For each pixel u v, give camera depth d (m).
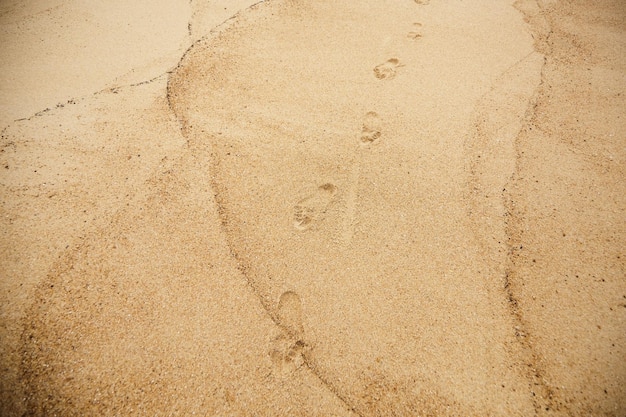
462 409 1.39
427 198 1.96
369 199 1.96
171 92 2.43
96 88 2.46
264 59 2.65
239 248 1.79
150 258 1.74
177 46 2.73
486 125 2.26
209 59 2.64
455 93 2.44
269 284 1.68
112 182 2.01
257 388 1.43
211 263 1.73
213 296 1.64
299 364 1.48
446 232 1.83
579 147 2.16
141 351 1.50
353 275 1.70
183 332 1.54
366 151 2.16
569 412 1.39
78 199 1.94
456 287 1.67
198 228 1.85
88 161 2.09
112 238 1.81
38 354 1.49
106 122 2.27
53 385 1.43
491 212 1.90
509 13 3.05
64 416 1.37
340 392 1.42
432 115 2.32
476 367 1.47
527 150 2.14
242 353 1.50
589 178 2.02
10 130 2.21
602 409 1.39
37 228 1.83
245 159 2.12
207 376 1.45
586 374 1.46
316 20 2.96
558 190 1.98
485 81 2.52
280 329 1.56
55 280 1.68
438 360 1.49
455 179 2.03
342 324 1.57
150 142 2.18
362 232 1.84
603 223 1.85
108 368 1.46
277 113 2.33
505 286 1.67
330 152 2.15
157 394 1.41
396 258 1.75
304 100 2.41
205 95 2.42
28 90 2.44
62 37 2.81
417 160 2.11
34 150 2.13
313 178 2.05
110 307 1.61
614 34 2.84
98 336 1.54
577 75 2.55
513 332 1.55
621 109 2.34
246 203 1.95
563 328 1.56
